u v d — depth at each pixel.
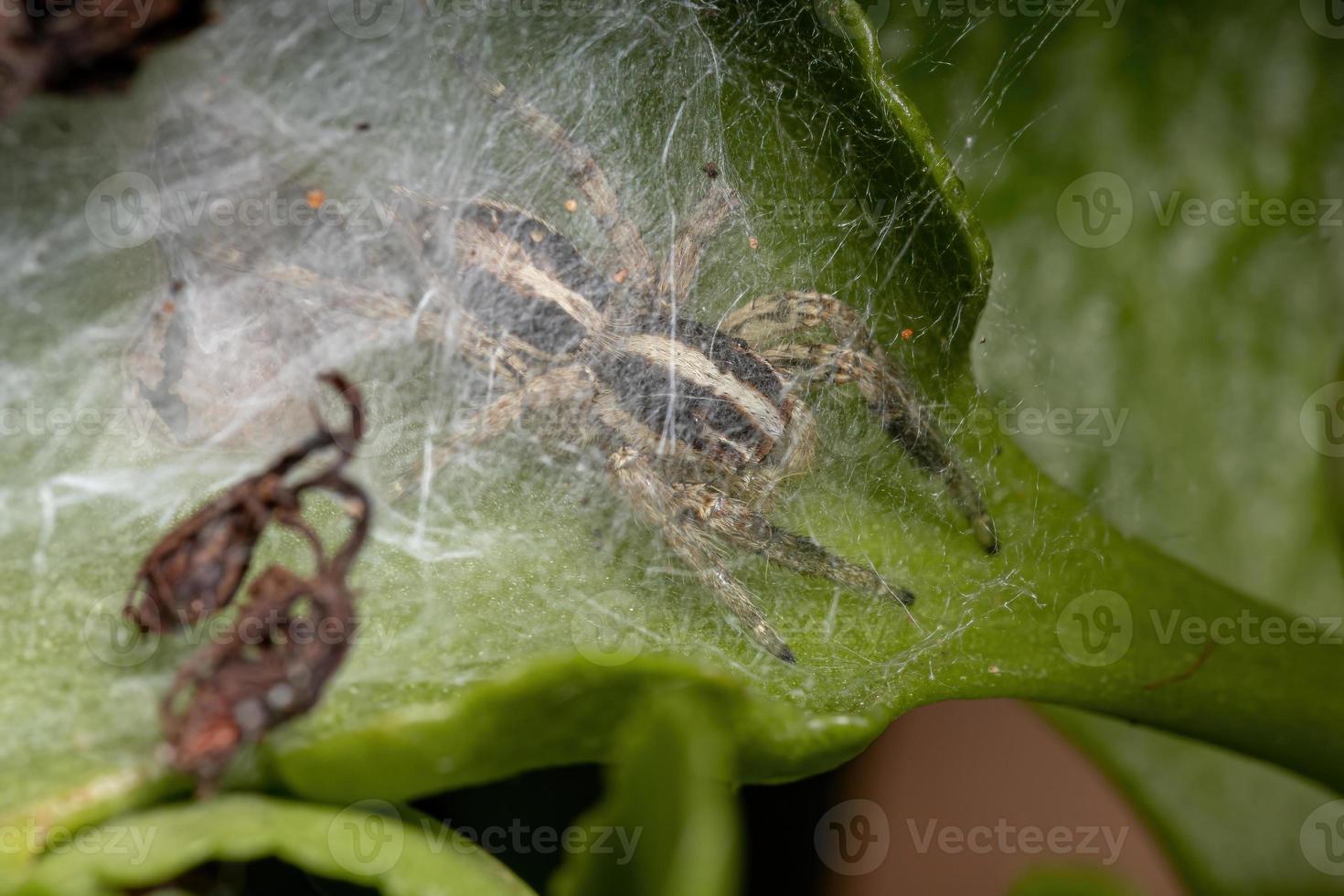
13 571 0.07
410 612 0.07
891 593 0.07
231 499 0.07
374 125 0.08
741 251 0.08
